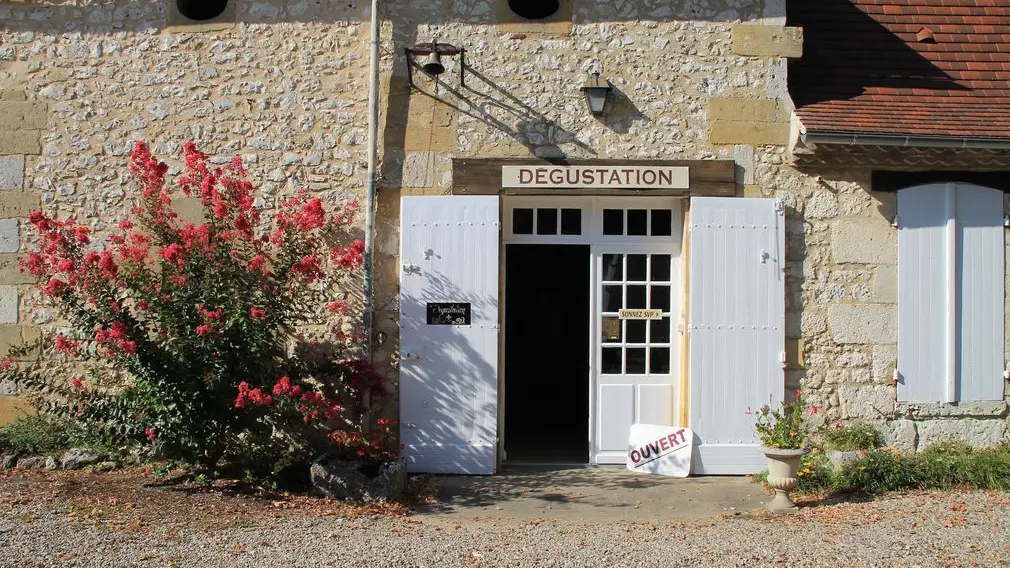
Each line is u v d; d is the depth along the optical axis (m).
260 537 4.98
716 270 6.69
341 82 6.88
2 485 5.93
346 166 6.84
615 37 6.77
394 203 6.77
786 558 4.70
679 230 6.90
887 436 6.74
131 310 6.70
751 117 6.76
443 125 6.74
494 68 6.75
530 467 6.91
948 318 6.76
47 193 6.98
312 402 5.82
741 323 6.67
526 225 6.92
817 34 7.54
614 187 6.67
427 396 6.64
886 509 5.60
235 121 6.90
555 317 9.60
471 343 6.64
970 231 6.80
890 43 7.52
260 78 6.90
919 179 6.80
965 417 6.78
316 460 6.08
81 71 7.00
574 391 9.51
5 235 6.96
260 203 6.85
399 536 5.11
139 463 6.55
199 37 6.94
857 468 6.12
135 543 4.80
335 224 6.69
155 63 6.96
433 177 6.73
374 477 5.88
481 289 6.66
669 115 6.76
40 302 6.95
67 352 6.45
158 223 6.15
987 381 6.78
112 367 6.60
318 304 6.79
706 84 6.77
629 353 6.95
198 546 4.78
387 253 6.76
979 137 6.37
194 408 5.79
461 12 6.77
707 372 6.66
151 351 5.79
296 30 6.91
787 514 5.63
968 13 7.82
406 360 6.64
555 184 6.66
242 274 6.02
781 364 6.66
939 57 7.44
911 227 6.79
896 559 4.67
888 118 6.64
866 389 6.75
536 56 6.76
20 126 7.00
